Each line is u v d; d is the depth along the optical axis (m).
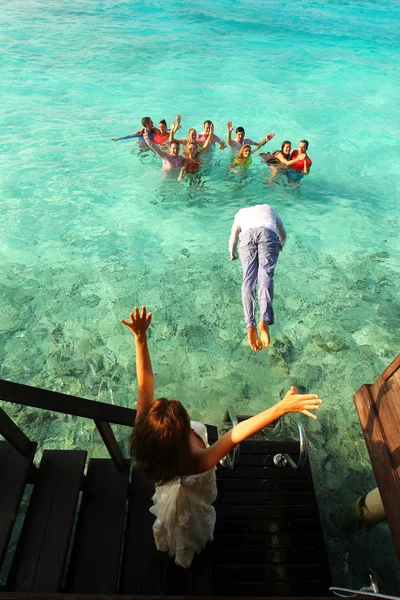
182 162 8.75
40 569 2.62
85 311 5.79
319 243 7.29
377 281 6.54
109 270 6.51
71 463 3.13
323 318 5.87
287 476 3.60
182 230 7.48
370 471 4.15
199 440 2.13
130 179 8.84
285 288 6.33
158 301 6.04
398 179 9.37
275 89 13.95
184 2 23.94
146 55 16.27
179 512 2.31
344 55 17.31
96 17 20.55
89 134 10.53
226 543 3.20
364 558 3.55
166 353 5.30
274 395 4.89
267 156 8.91
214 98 13.09
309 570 3.11
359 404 3.28
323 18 22.67
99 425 2.58
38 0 22.70
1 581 3.05
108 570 2.74
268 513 3.37
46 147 9.78
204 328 5.66
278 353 5.36
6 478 2.82
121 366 5.10
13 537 3.39
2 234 7.04
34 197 8.03
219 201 8.30
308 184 9.04
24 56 15.16
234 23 20.88
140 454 1.66
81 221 7.52
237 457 2.96
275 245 5.06
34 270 6.38
